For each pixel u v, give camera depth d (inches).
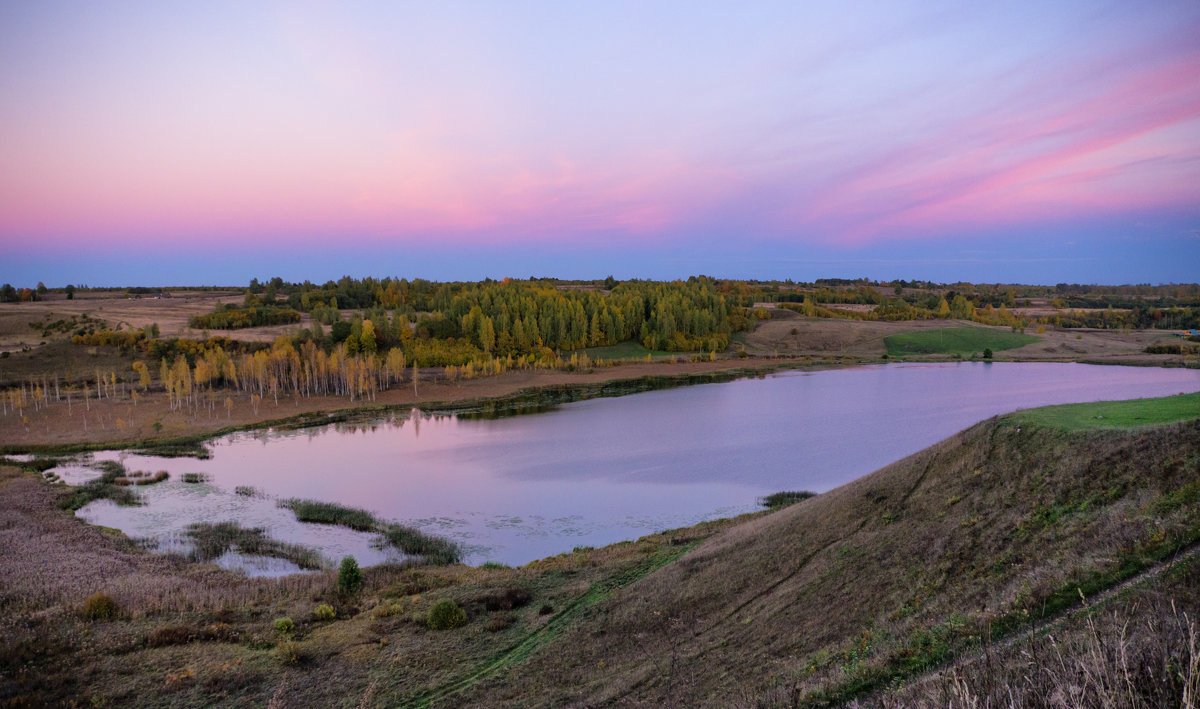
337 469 2704.2
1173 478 720.3
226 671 1035.9
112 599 1301.7
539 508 2127.2
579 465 2669.8
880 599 817.5
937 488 1042.1
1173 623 374.9
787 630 855.1
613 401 4350.4
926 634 635.5
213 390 4640.8
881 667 600.4
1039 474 895.1
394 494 2326.5
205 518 2085.4
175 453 3036.4
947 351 6732.3
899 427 3218.5
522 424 3641.7
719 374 5644.7
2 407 3973.9
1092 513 745.0
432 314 7578.7
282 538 1900.8
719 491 2260.1
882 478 1211.2
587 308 7485.2
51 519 1991.9
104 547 1738.4
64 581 1444.4
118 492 2370.8
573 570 1461.6
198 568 1599.4
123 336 5541.3
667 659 892.0
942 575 796.0
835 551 1036.5
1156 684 299.6
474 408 4237.2
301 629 1218.0
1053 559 682.2
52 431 3422.7
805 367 6003.9
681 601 1105.4
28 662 1053.2
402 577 1513.3
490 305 7332.7
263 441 3314.5
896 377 5201.8
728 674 779.4
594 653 998.4
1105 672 303.9
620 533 1882.4
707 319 7165.4
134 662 1066.1
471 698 922.1
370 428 3636.8
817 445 2878.9
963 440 1128.2
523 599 1304.1
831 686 597.6
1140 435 846.5
